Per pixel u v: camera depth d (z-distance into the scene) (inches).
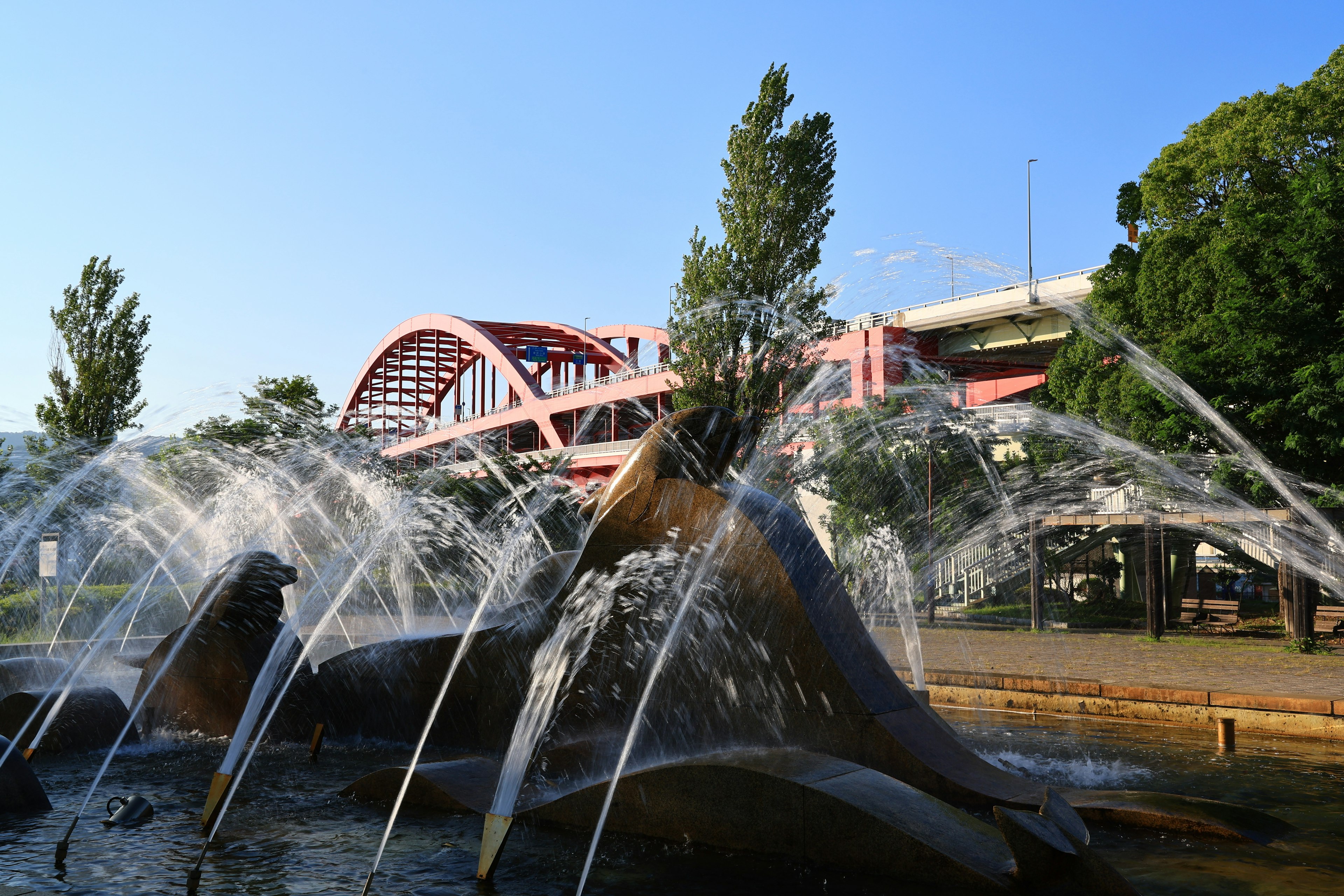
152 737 370.9
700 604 287.7
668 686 290.2
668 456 303.3
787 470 1089.4
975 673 494.0
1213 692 413.1
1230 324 718.5
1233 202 745.6
